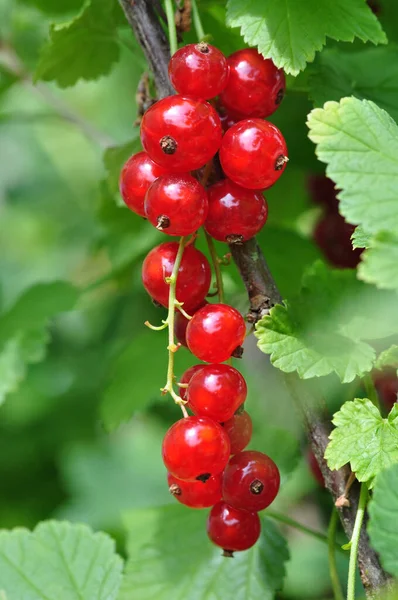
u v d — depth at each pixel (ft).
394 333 0.86
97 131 1.45
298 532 1.16
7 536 0.95
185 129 0.83
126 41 1.00
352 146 0.80
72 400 1.64
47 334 1.16
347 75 0.98
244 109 0.87
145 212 0.85
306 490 1.15
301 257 1.11
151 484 1.55
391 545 0.77
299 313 0.87
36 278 1.84
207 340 0.84
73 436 1.63
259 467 0.85
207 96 0.85
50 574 0.94
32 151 1.95
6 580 0.93
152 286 0.87
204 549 0.99
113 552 0.94
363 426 0.84
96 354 1.67
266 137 0.84
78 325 1.69
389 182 0.80
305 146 1.08
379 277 0.77
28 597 0.93
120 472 1.57
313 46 0.88
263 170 0.84
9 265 1.89
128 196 0.87
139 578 0.98
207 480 0.85
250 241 0.87
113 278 1.18
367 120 0.81
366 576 0.84
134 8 0.91
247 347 1.25
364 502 0.84
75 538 0.95
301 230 1.20
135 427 1.61
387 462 0.83
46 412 1.63
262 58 0.87
